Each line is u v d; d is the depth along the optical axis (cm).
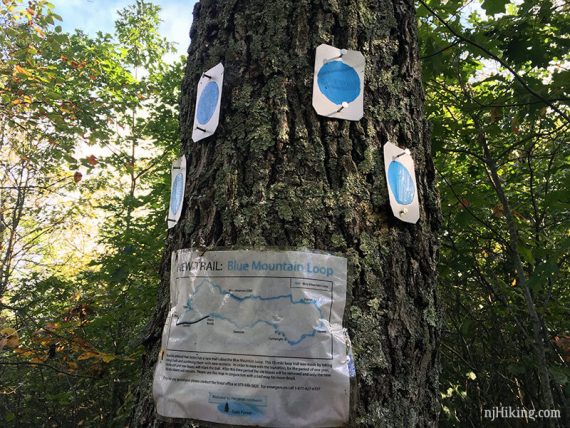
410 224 106
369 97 108
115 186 680
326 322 90
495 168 315
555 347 391
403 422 91
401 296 99
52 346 396
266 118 102
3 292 589
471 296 438
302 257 92
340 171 100
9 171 656
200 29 124
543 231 369
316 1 111
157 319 109
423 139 119
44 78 488
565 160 372
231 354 89
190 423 89
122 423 511
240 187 99
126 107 574
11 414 595
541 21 283
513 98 295
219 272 94
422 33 296
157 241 427
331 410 86
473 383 463
